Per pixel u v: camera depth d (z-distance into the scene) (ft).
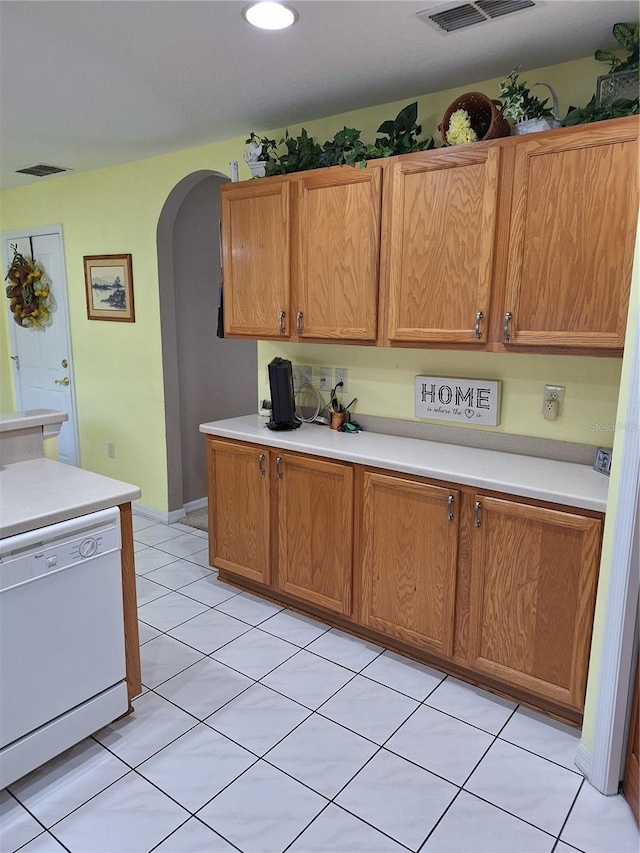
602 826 5.75
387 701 7.53
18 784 6.23
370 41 6.93
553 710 7.27
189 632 9.08
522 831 5.68
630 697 5.91
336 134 8.68
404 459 7.97
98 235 13.91
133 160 12.60
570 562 6.64
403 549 7.99
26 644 5.93
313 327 9.07
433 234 7.66
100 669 6.66
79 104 9.12
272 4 6.02
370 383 9.71
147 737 6.90
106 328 14.28
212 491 10.28
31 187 15.44
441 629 7.80
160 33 6.75
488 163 7.07
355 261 8.42
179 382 13.74
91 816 5.85
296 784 6.23
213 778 6.31
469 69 7.74
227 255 9.94
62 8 6.15
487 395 8.39
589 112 6.49
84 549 6.33
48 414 8.52
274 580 9.70
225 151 11.14
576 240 6.63
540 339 7.02
